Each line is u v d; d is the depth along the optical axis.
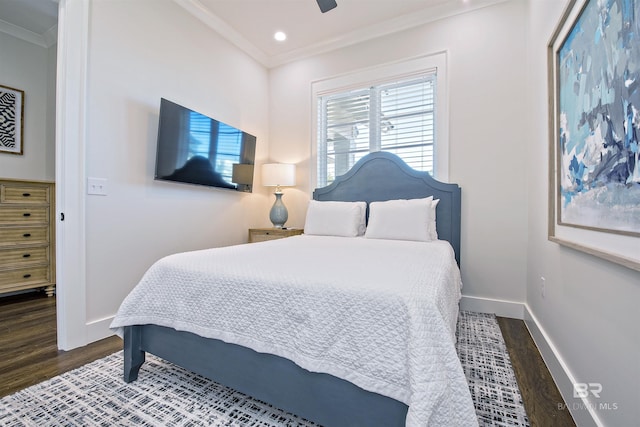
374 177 3.06
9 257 2.75
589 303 1.17
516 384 1.50
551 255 1.70
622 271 0.93
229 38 3.12
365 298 1.00
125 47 2.19
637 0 0.86
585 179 1.22
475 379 1.54
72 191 1.88
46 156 3.39
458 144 2.72
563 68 1.49
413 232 2.51
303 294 1.09
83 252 1.93
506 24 2.57
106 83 2.07
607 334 1.02
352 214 2.89
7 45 3.12
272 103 3.75
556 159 1.58
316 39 3.25
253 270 1.30
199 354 1.33
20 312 2.54
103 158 2.05
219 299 1.27
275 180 3.38
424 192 2.83
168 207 2.52
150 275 1.48
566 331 1.42
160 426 1.20
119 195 2.15
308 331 1.05
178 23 2.60
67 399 1.36
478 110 2.65
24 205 2.83
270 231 3.27
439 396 0.82
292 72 3.62
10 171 3.14
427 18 2.83
